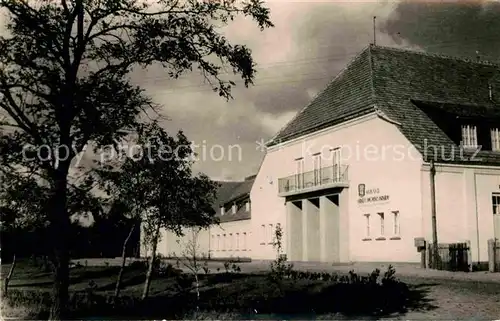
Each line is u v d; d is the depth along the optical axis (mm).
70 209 11086
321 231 32188
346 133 30547
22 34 10742
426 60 33312
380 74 30891
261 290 16453
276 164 38062
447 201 25500
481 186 26641
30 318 12656
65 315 10906
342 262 29859
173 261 39594
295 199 35312
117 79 11297
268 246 38531
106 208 12859
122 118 11289
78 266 27938
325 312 12977
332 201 32375
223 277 20531
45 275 25047
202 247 53781
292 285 16938
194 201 14688
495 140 28406
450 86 32031
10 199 11109
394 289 13789
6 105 10359
